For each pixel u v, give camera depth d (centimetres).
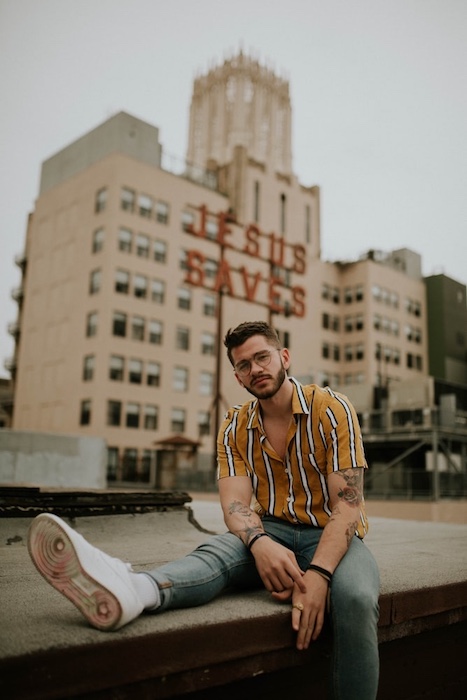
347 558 208
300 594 199
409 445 2884
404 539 485
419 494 2406
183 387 4006
